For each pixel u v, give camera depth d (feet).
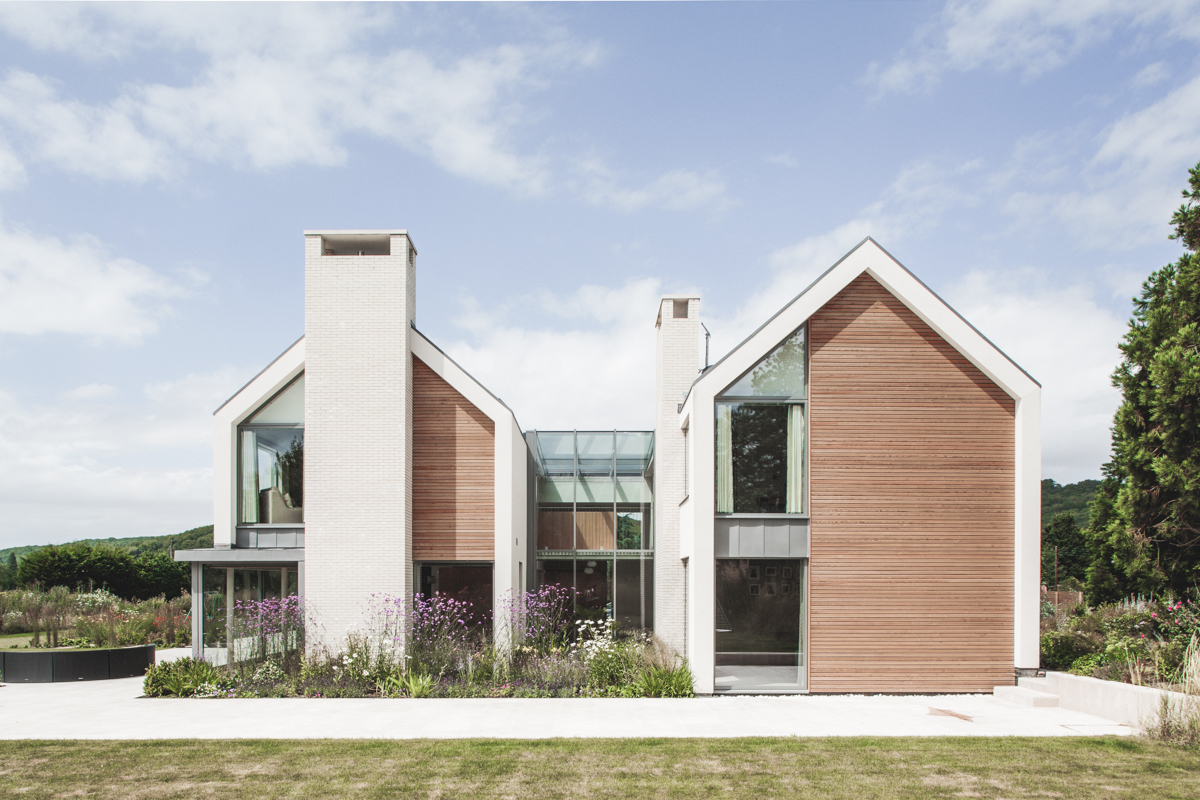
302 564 46.91
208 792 22.36
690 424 43.27
